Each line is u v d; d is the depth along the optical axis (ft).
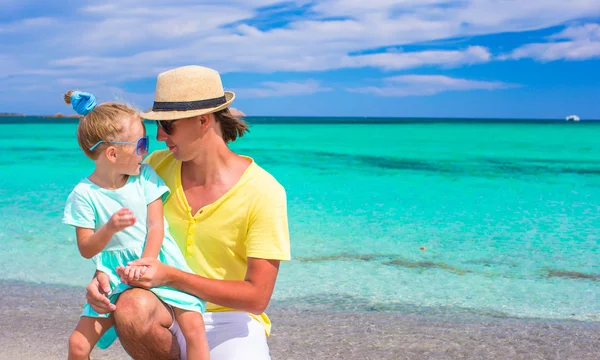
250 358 9.21
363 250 26.78
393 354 14.87
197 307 8.98
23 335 15.84
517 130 214.07
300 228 31.58
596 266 24.32
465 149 98.48
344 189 47.67
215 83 9.47
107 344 9.39
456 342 15.79
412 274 23.02
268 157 80.38
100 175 9.43
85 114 9.41
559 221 34.14
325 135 161.79
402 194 44.91
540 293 20.70
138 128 9.31
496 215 36.01
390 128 242.37
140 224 9.39
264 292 9.36
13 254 25.18
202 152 9.59
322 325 17.16
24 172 57.47
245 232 9.63
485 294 20.53
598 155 84.12
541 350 15.25
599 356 14.85
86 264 23.77
